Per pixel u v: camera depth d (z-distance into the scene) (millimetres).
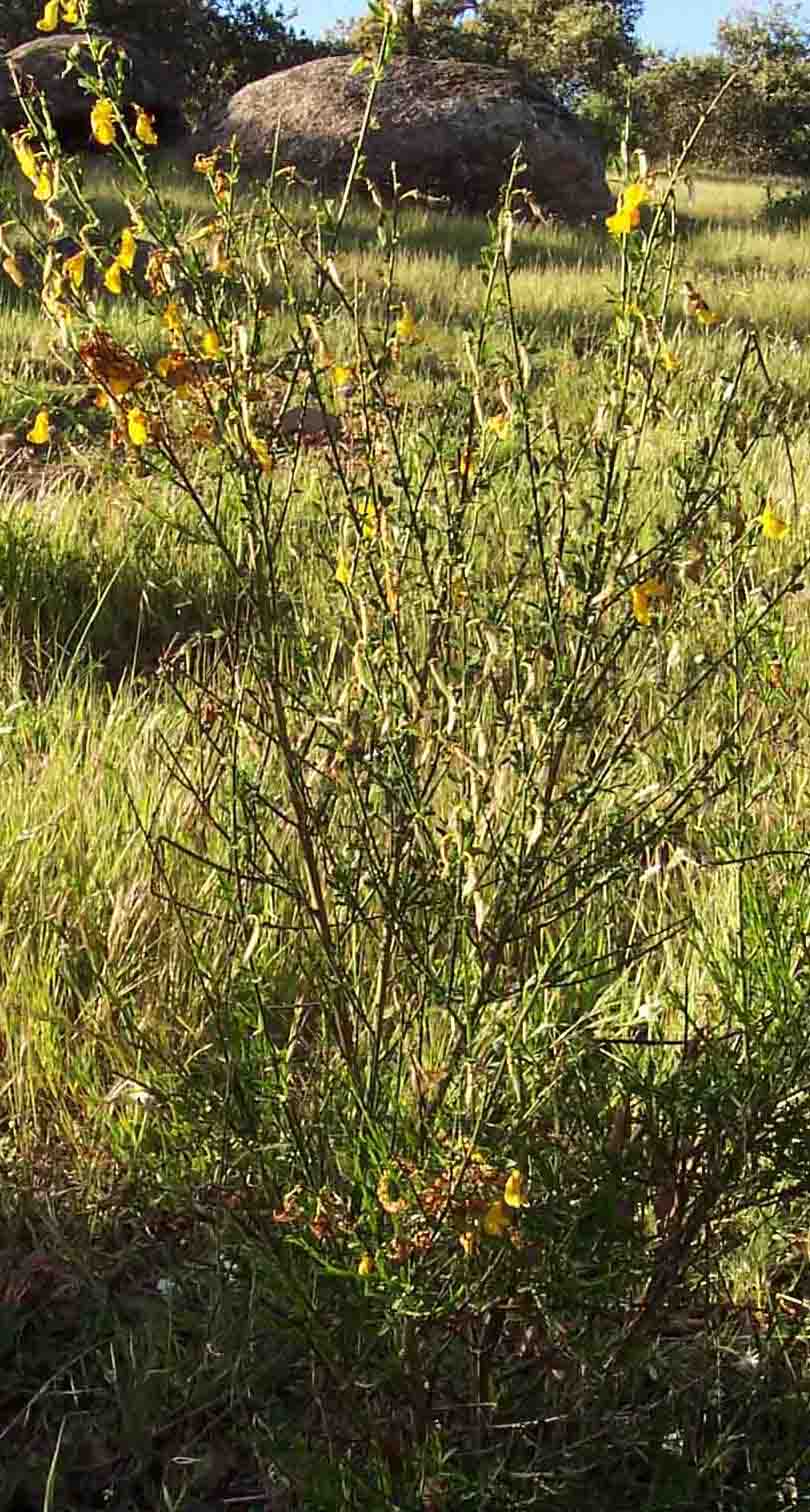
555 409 2143
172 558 5227
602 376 2023
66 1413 2236
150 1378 2242
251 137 19828
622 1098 2076
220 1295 2271
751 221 19891
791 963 2389
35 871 3215
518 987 1955
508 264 1863
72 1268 2447
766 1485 2035
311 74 20312
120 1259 2449
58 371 8867
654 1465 2053
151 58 23844
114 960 2973
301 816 1916
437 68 20156
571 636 1880
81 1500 2143
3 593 5195
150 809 3387
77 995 2861
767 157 40750
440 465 1945
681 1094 2061
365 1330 1986
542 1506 1932
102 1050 2773
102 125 1736
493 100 19594
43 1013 2854
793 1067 2049
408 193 1928
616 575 1889
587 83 48031
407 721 1883
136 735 3881
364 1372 1990
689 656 2939
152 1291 2430
